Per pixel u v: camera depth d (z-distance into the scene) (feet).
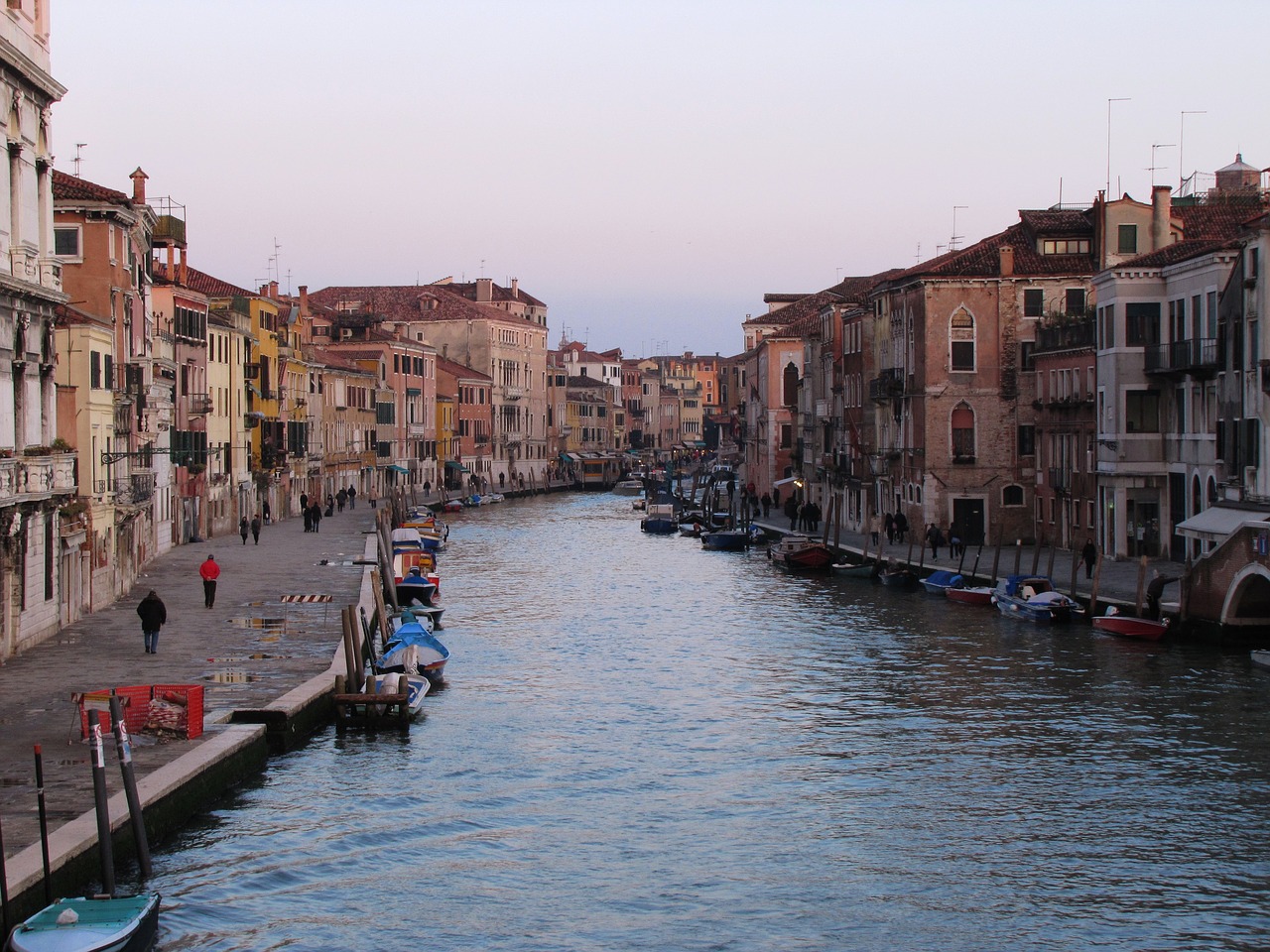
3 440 98.78
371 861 72.23
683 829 78.38
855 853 74.64
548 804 82.48
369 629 122.62
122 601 138.82
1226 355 143.13
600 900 68.08
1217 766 89.10
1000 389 199.21
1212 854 73.97
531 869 72.08
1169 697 106.73
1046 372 192.75
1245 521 123.44
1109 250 195.72
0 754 75.20
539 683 117.60
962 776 87.97
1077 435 182.60
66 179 147.95
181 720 80.59
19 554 103.55
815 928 64.95
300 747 91.30
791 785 86.53
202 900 65.67
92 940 52.75
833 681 117.08
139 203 158.61
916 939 63.87
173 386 199.11
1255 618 124.47
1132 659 120.98
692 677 119.96
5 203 97.96
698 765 91.25
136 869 65.67
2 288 95.81
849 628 145.59
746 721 103.14
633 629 148.87
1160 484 164.35
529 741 96.63
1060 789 84.94
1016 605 146.51
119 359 149.89
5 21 96.17
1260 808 80.94
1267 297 132.05
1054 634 135.74
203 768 76.02
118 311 149.89
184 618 127.24
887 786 86.17
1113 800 82.69
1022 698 108.37
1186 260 155.02
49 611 112.88
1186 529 138.00
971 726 100.27
